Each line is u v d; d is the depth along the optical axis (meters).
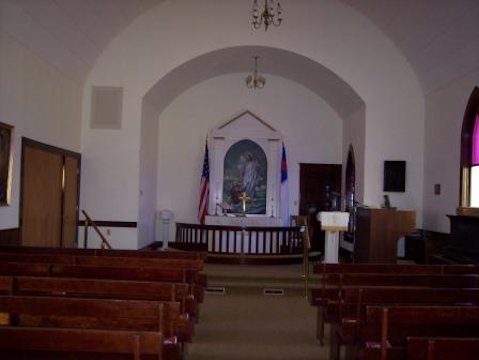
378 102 10.76
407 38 10.05
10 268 4.59
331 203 13.27
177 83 12.03
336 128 13.33
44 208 8.70
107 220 10.62
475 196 8.87
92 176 10.63
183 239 11.27
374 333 3.43
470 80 8.83
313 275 8.54
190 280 4.51
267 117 13.35
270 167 13.19
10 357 2.92
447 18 8.46
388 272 5.17
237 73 13.25
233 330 5.84
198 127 13.26
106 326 3.29
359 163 11.30
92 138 10.66
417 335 3.46
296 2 10.70
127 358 2.93
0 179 7.06
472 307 3.04
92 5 8.73
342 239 12.70
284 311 6.89
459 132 9.19
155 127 12.64
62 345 2.50
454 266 5.16
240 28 10.66
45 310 3.04
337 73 10.73
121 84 10.70
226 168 13.26
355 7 10.51
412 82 10.78
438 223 9.98
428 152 10.53
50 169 8.95
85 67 10.34
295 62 11.42
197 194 13.18
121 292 3.78
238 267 9.62
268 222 12.56
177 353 3.11
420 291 3.68
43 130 8.58
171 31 10.73
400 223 8.40
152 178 12.40
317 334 5.52
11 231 7.37
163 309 3.04
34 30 7.77
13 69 7.40
